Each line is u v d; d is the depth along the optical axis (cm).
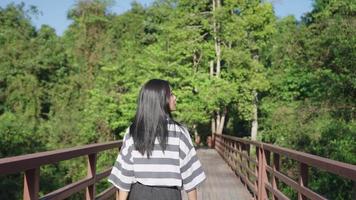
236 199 1021
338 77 1554
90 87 4172
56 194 421
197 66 3809
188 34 3594
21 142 1909
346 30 1552
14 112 3762
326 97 1634
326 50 1641
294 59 1856
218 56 3750
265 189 835
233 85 3562
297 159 523
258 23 3619
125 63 3259
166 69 3203
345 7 1634
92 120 3225
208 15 3788
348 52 1545
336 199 1095
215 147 3102
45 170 1684
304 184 511
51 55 4200
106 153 2262
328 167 397
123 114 3084
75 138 3388
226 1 3672
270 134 2125
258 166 902
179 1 3719
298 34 1805
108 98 3141
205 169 1677
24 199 365
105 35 4891
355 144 1305
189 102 3328
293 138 1658
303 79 2800
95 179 570
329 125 1455
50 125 3597
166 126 317
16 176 1382
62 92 4138
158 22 4772
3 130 1892
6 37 4259
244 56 3603
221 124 3862
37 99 3853
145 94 324
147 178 313
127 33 4881
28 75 3925
